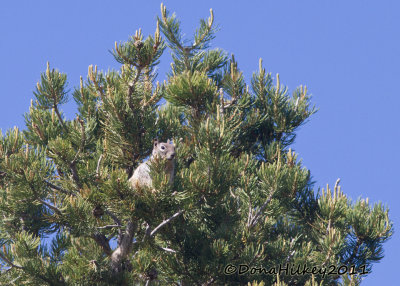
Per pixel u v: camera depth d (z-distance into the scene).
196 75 22.75
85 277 19.31
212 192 18.47
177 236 21.45
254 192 21.17
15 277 19.06
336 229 23.17
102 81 21.73
